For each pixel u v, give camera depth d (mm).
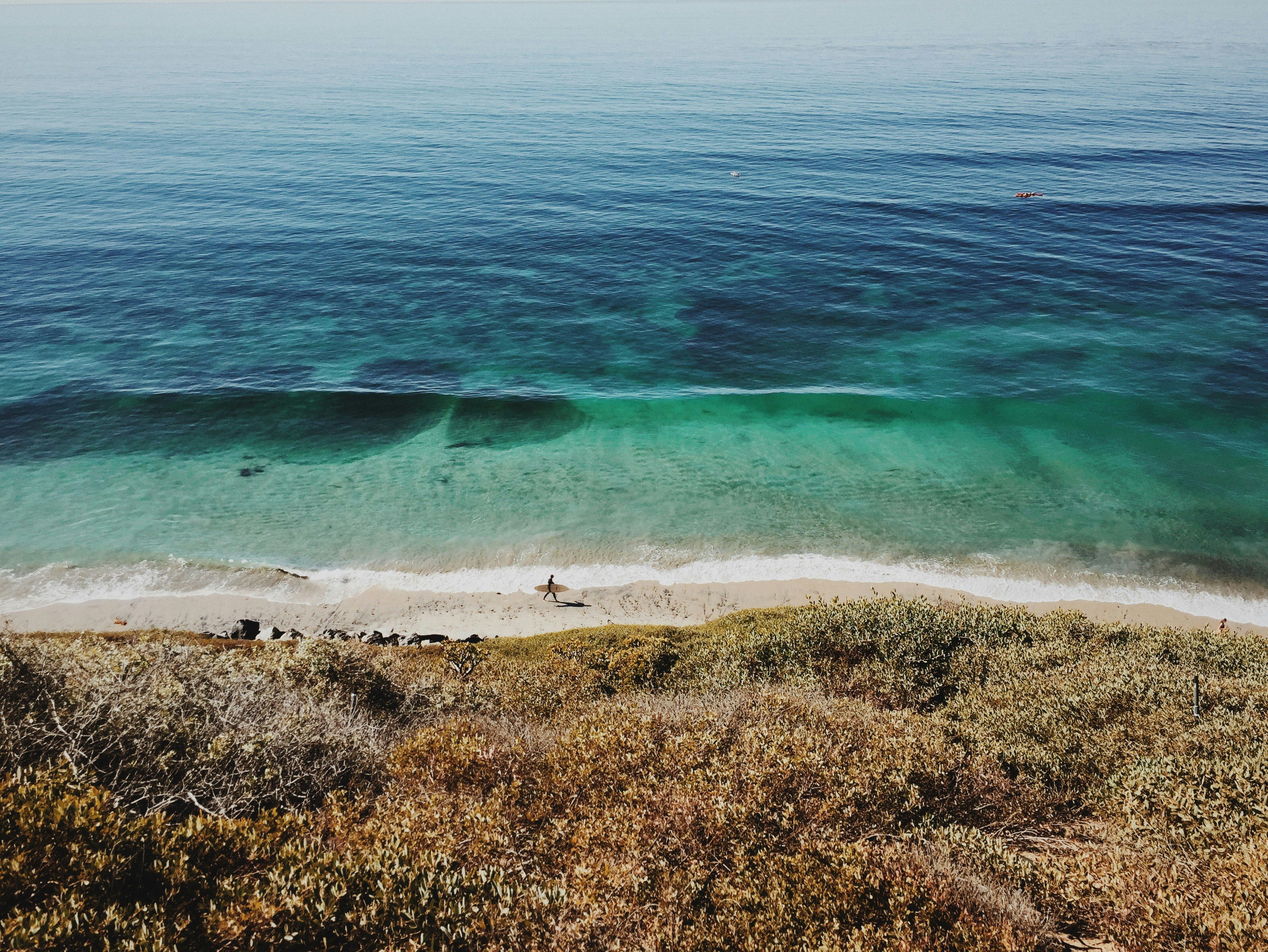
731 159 115000
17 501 33594
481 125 148250
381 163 112188
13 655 9328
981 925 5949
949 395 44344
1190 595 27672
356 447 38875
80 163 108625
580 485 35562
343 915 5367
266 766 8430
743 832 7172
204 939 5066
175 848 5906
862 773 8211
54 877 5156
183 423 40719
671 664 18281
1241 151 114812
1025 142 123875
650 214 85500
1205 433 39531
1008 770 9859
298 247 72312
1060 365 48250
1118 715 11039
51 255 68438
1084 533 31469
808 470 36594
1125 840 7605
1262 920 5684
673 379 46969
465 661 19234
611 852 6758
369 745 10180
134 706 8609
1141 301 59250
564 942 5453
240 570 29656
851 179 101062
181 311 56844
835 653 16203
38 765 6938
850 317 56750
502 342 52375
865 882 6379
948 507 33469
